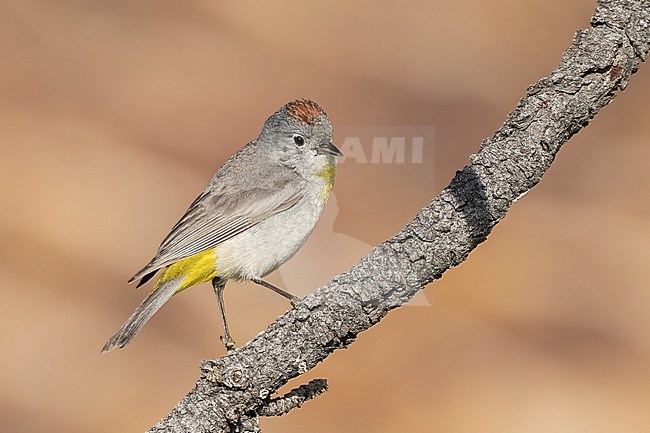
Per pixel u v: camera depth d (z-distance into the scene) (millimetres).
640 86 18031
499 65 17859
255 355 5320
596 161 16062
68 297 12930
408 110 16234
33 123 15922
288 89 16875
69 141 15711
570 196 15250
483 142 5344
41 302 12773
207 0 19469
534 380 11992
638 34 5293
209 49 18016
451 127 15672
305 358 5301
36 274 13328
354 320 5230
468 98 16672
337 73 17297
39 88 16844
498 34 18688
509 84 17391
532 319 13109
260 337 5363
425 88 16953
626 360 12500
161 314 12859
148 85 17047
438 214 5152
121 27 18688
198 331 12633
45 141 15578
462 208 5133
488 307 13172
